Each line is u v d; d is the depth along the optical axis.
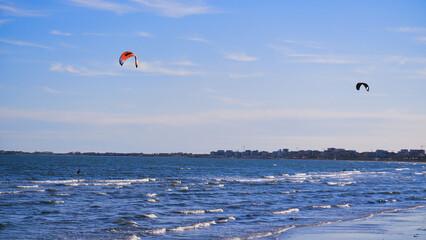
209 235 22.94
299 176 91.88
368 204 38.47
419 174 114.06
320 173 115.00
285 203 37.94
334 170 149.38
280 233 23.78
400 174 113.00
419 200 43.12
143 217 28.41
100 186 52.28
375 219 29.17
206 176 84.19
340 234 23.56
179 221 27.27
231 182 64.69
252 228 25.23
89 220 26.91
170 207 33.84
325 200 41.06
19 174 80.00
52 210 30.62
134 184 56.50
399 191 52.81
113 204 34.62
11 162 153.00
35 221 26.19
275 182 66.62
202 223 26.14
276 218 29.22
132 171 103.19
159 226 25.34
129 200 37.59
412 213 32.56
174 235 22.84
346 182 69.19
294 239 22.19
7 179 65.81
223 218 28.50
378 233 23.81
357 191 51.88
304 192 48.97
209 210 31.92
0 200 35.38
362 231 24.47
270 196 43.62
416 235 23.30
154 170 111.00
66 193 42.28
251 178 78.62
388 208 35.62
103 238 21.64
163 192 45.53
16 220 26.33
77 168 114.19
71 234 22.58
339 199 42.25
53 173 86.06
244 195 44.16
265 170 131.88
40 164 138.88
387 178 88.38
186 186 54.84
